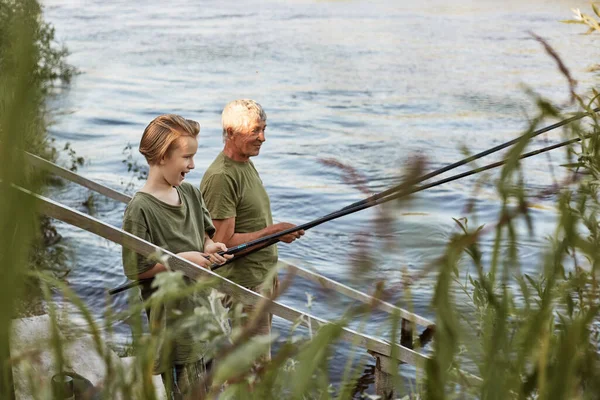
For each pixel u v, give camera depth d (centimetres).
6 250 52
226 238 484
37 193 52
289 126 1783
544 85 1992
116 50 2852
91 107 1838
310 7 4428
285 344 82
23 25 51
